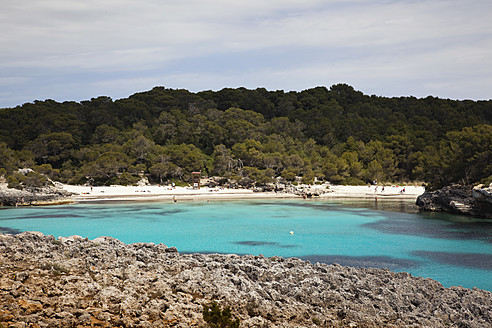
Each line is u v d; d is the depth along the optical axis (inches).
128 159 6136.8
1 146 5305.1
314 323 892.0
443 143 4862.2
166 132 7337.6
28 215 3152.1
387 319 940.0
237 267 1210.0
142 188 5374.0
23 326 645.9
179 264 1176.8
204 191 5187.0
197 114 7829.7
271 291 1013.8
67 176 5807.1
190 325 764.6
